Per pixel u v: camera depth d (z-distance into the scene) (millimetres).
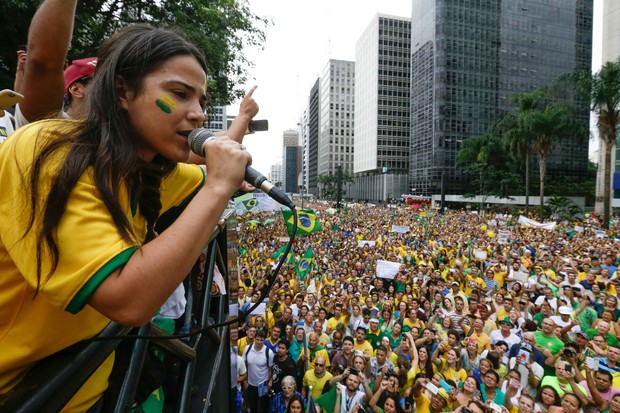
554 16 84875
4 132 1486
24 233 707
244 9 11836
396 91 111375
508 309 8047
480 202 64438
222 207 824
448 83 80062
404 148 111938
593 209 60938
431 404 5125
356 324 7785
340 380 5547
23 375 875
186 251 743
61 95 1289
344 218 38500
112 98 851
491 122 81750
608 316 7484
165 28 977
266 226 26172
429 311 8180
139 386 1216
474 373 5691
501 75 82125
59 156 747
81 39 7531
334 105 145625
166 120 873
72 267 684
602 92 27266
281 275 11219
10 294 814
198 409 1358
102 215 734
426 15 84938
